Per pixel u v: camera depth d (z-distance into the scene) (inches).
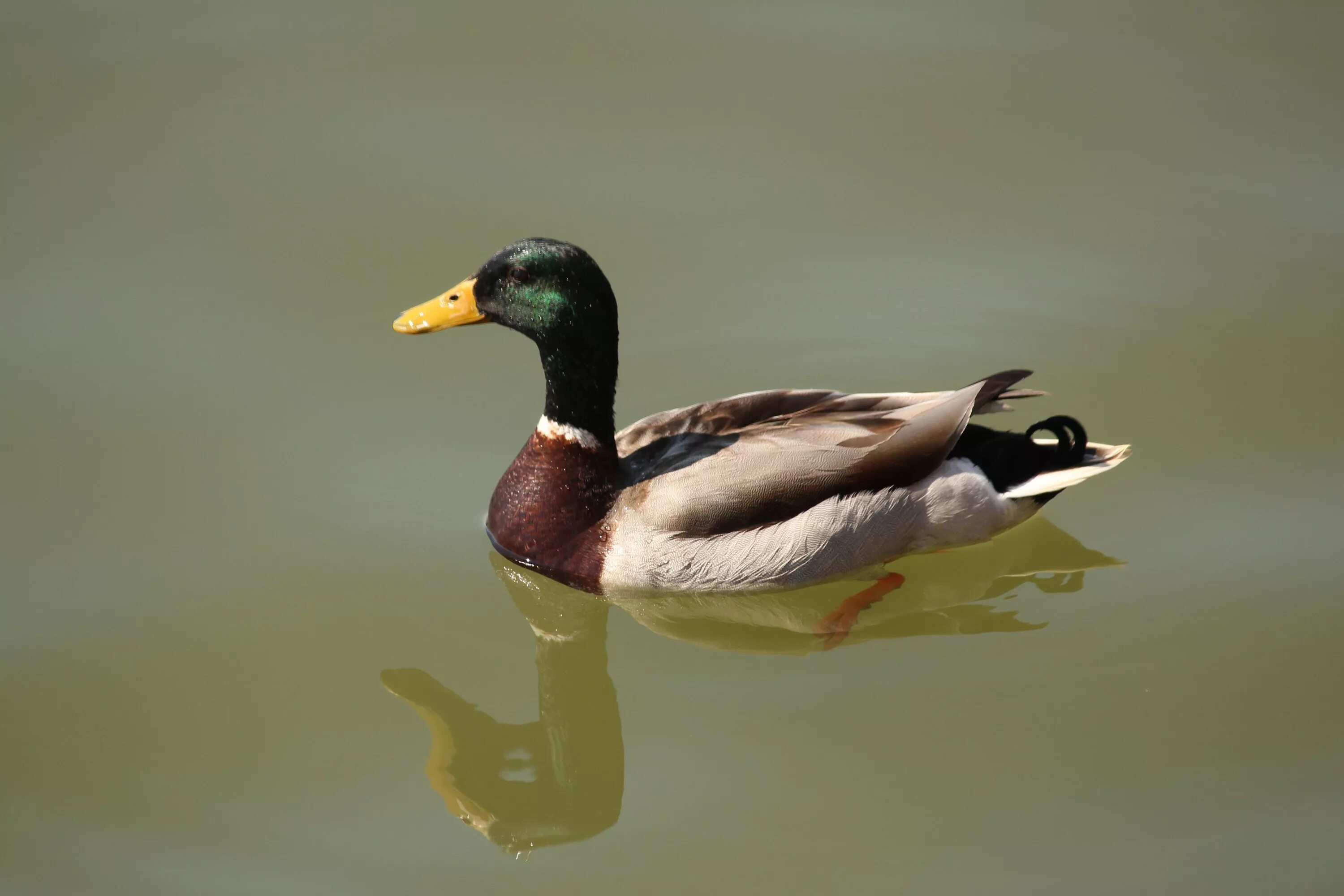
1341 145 665.0
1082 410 554.6
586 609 492.4
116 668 459.2
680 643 477.1
